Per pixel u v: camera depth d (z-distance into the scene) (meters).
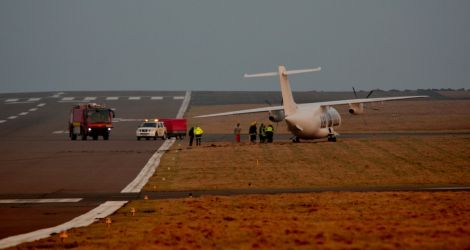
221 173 184.62
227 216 110.81
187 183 167.88
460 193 137.25
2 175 188.12
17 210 127.81
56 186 165.75
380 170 184.62
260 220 104.94
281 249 78.94
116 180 175.38
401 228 91.88
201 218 109.25
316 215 109.56
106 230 100.25
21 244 89.94
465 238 82.56
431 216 104.81
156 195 149.88
